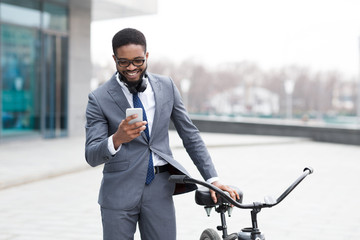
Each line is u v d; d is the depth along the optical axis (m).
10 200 7.02
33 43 14.72
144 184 2.74
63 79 15.66
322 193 7.82
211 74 97.06
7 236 5.20
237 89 96.62
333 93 89.12
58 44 15.45
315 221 6.01
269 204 2.58
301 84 91.12
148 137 2.75
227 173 9.79
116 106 2.71
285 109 91.62
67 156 11.19
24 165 9.72
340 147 15.68
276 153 13.53
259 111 94.50
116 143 2.45
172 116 2.92
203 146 2.94
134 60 2.55
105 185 2.75
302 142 17.34
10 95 14.11
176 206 6.74
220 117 31.25
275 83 94.38
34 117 14.89
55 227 5.59
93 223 5.79
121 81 2.69
